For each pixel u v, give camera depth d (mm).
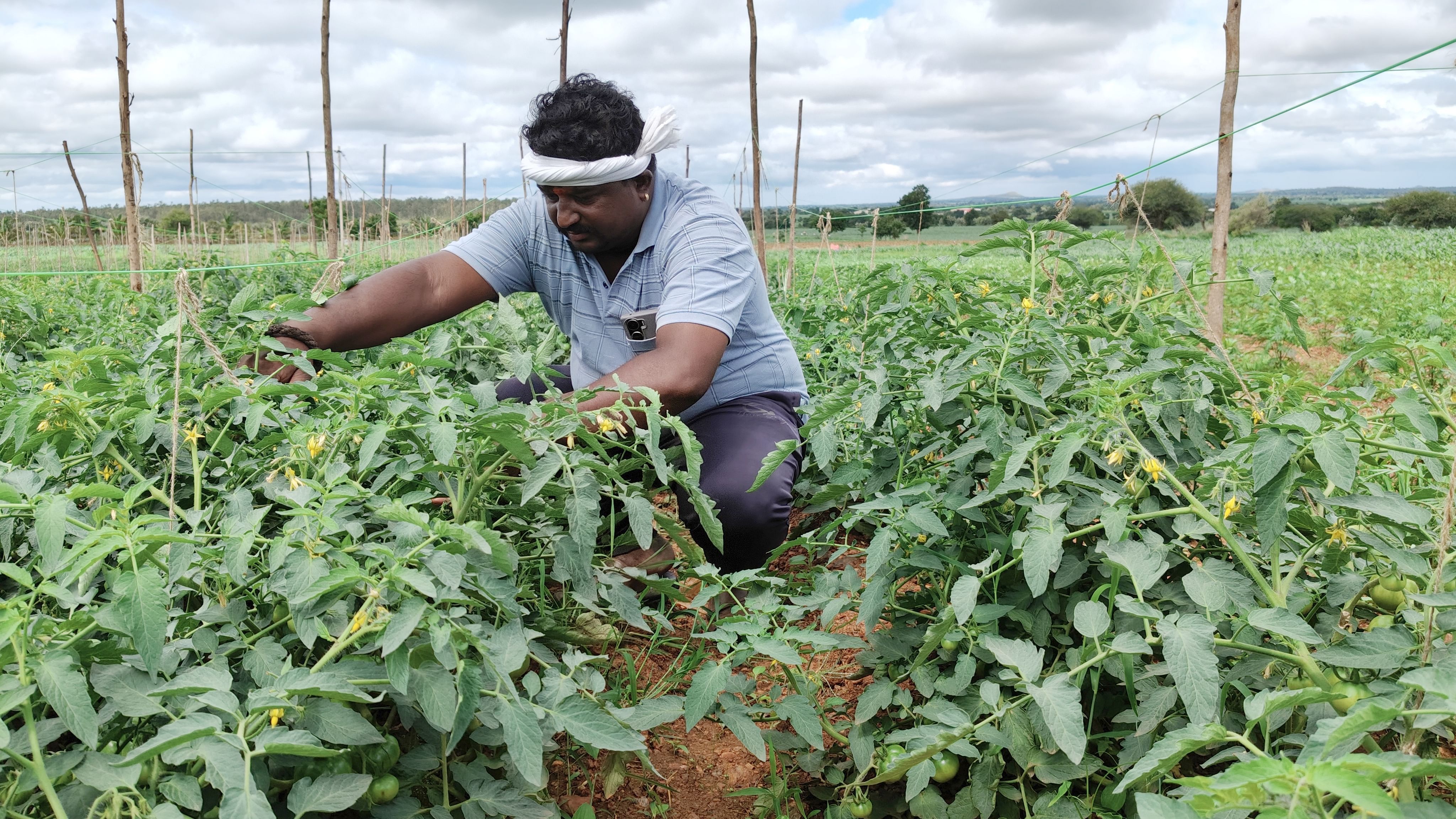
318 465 1786
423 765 1526
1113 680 1820
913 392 2191
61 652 1137
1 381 2418
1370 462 2072
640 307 2844
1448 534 1453
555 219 2645
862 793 1806
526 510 1972
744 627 1785
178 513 1571
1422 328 8148
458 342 2916
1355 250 24812
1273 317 8195
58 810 1061
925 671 1847
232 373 1944
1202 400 1979
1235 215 56938
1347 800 855
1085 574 1950
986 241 2586
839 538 3232
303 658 1555
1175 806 955
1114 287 2955
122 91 7285
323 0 9000
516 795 1554
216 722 1144
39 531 1279
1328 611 1683
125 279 7383
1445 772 916
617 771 1900
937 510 1915
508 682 1370
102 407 1961
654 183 2777
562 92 2533
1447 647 1341
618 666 2346
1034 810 1699
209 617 1449
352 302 2678
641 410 2098
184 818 1183
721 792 2021
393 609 1441
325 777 1252
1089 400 2057
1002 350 2045
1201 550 1864
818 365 4504
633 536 2100
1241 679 1653
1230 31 4652
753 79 9805
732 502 2600
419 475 1880
